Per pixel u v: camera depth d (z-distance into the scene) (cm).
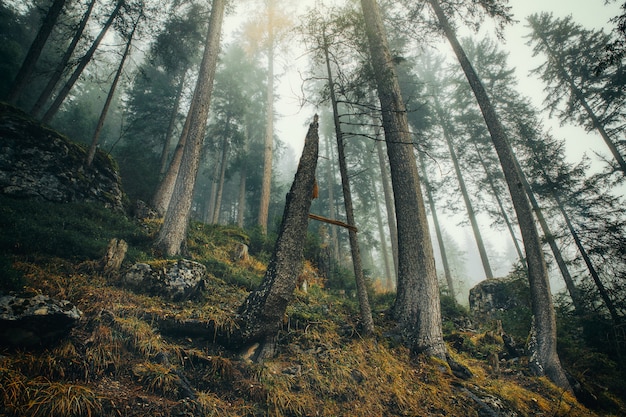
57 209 957
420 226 910
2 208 788
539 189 1620
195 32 1805
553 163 1678
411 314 814
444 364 696
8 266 483
